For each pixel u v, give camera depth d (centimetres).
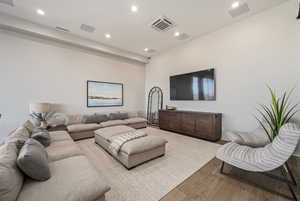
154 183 178
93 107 468
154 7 273
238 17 311
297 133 146
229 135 248
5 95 321
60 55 398
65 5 267
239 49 327
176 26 346
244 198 151
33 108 322
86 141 347
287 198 150
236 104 335
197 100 419
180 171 207
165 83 534
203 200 149
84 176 126
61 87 401
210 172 204
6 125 322
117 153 226
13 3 260
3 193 88
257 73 301
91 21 323
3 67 318
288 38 262
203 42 401
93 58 466
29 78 350
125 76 557
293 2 255
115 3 262
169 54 512
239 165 173
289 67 262
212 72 372
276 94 277
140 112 583
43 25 341
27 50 346
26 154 115
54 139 237
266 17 286
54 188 109
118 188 168
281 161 150
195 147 305
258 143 227
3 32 317
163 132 441
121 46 479
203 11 287
